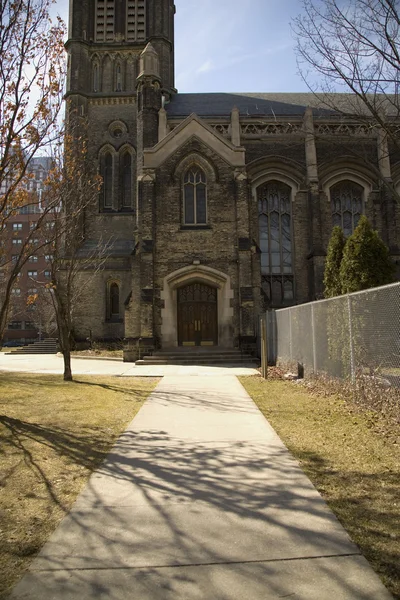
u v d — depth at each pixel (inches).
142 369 784.9
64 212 613.3
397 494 191.2
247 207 938.1
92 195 906.7
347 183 1195.3
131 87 1535.4
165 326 916.6
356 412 361.4
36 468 236.2
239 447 274.2
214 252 930.1
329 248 858.8
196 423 343.0
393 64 358.0
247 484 211.0
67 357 629.9
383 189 1151.6
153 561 145.2
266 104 1428.4
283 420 345.4
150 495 200.7
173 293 935.0
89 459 253.3
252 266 968.3
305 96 1505.9
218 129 1243.8
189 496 198.8
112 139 1464.1
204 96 1533.0
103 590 129.6
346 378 438.9
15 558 147.1
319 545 151.9
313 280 1114.1
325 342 507.5
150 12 1566.2
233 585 131.0
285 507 183.6
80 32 1525.6
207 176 951.0
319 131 1197.1
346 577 132.9
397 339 344.2
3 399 448.8
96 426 334.3
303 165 1179.9
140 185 978.1
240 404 420.5
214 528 167.3
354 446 266.2
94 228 1396.4
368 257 706.8
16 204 430.3
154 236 935.0
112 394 491.2
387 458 241.1
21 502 192.5
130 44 1537.9
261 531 163.6
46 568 141.3
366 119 445.4
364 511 175.9
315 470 226.5
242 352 884.0
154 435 307.6
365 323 393.7
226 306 917.8
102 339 1264.8
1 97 376.8
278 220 1189.7
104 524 172.1
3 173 402.0
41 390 515.2
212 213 941.2
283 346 722.2
